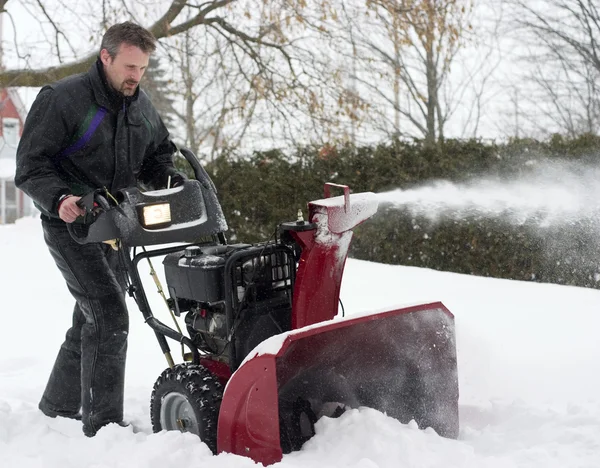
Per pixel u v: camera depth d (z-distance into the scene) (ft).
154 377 16.62
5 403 12.91
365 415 10.19
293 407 10.54
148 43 11.30
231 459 9.31
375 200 11.14
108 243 11.23
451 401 11.23
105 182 12.01
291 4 40.16
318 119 41.22
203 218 11.29
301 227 10.53
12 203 97.71
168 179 11.70
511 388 13.98
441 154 32.22
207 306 11.20
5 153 96.12
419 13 40.98
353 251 34.88
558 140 29.71
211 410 10.30
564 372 15.07
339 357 10.47
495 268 30.14
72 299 25.36
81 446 10.71
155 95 58.75
